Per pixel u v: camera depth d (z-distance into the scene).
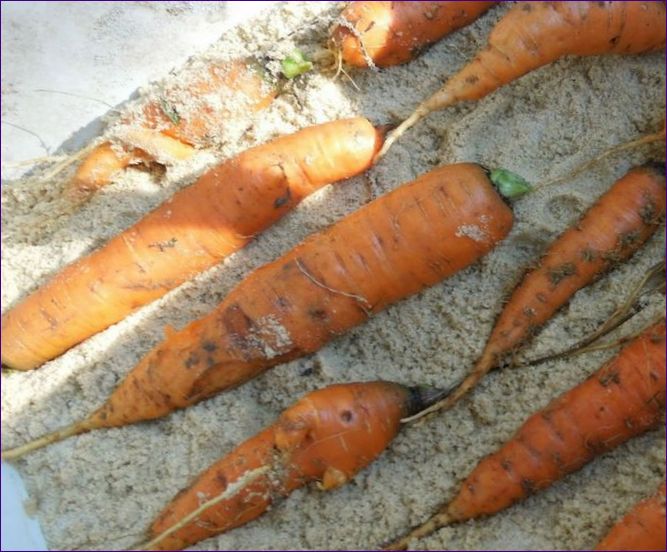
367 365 0.31
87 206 0.34
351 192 0.33
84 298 0.31
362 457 0.28
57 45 0.35
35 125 0.36
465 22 0.34
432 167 0.33
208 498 0.28
